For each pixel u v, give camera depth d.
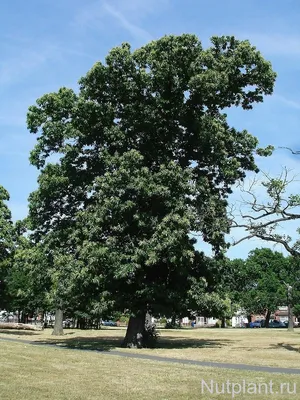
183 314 25.86
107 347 23.72
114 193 22.45
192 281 24.81
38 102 24.91
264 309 88.56
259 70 26.14
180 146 26.27
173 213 22.20
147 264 21.75
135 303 24.30
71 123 24.67
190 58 24.47
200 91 24.23
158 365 15.84
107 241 22.58
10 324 45.69
